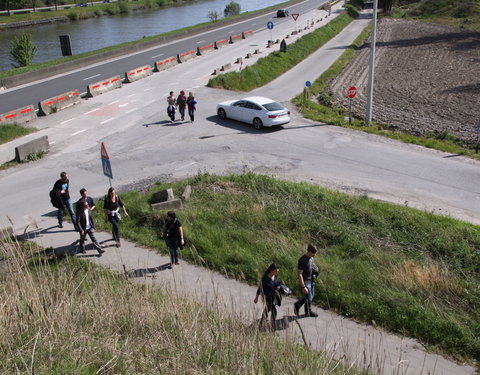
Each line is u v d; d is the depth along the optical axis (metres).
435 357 8.60
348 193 16.92
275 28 64.31
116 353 5.67
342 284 10.72
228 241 12.89
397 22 75.44
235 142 22.19
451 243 12.69
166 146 21.62
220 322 6.41
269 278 8.60
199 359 5.71
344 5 92.81
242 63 40.03
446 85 35.62
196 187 16.36
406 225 13.73
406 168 19.23
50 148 21.27
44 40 68.88
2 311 6.18
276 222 13.76
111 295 7.38
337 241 12.84
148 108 27.39
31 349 5.57
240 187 16.39
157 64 37.19
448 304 10.05
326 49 52.62
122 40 68.25
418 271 10.94
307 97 30.77
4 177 18.11
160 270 11.68
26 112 24.92
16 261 7.52
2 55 57.72
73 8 100.12
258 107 23.62
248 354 5.84
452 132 24.28
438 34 61.25
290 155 20.64
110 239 13.45
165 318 6.70
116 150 21.12
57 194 13.67
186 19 92.31
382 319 9.62
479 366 8.41
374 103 30.98
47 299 6.65
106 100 29.03
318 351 7.30
